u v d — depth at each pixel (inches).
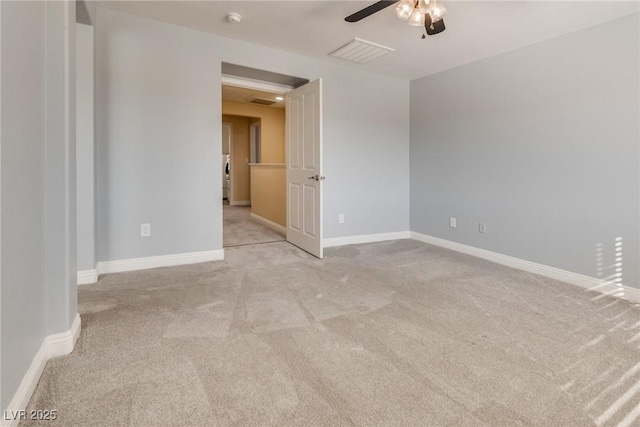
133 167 118.0
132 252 120.3
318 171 141.3
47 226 61.9
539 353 69.5
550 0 95.0
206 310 87.7
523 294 103.6
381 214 180.1
